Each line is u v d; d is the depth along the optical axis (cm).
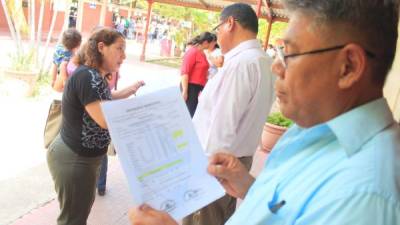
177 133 134
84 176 246
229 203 280
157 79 1273
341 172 81
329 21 85
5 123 583
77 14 2258
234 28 255
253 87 245
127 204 387
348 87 88
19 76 763
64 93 239
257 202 102
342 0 84
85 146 239
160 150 130
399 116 294
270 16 1238
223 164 146
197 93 637
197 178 136
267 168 114
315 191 84
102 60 244
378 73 89
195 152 138
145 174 124
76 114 235
